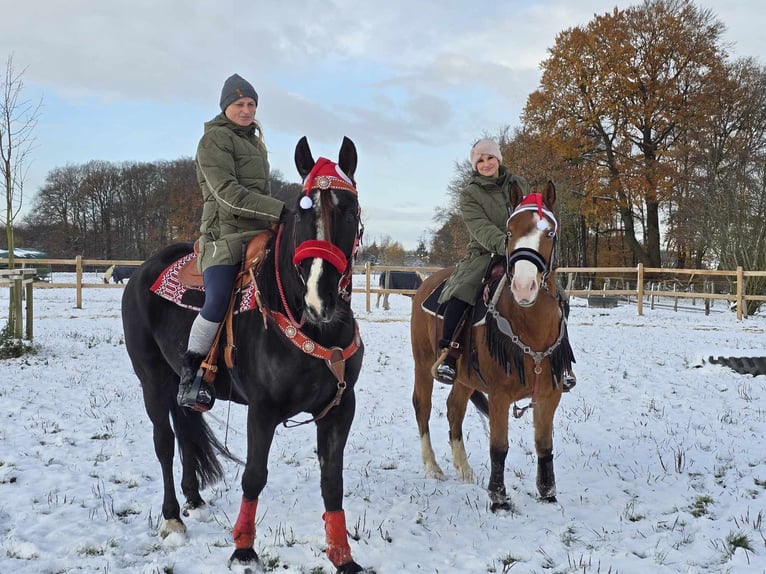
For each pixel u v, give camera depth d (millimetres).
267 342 3432
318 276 2947
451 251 52188
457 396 5426
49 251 64188
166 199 61781
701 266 33531
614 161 32219
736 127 28844
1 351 10148
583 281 33812
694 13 31172
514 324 4398
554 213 4363
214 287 3656
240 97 3859
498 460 4539
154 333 4242
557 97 32938
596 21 32375
